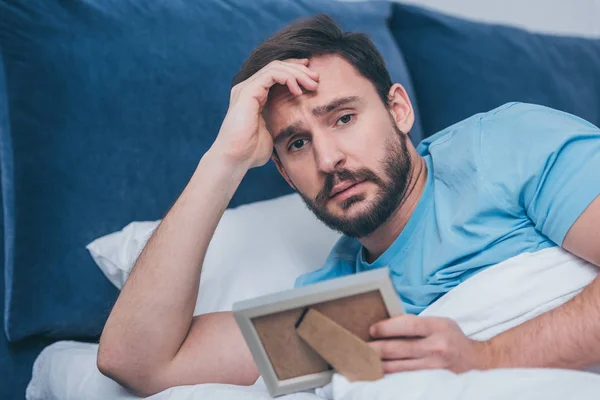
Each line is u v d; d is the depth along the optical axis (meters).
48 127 1.26
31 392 1.25
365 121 1.03
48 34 1.27
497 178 0.98
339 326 0.73
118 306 1.02
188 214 1.03
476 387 0.66
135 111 1.34
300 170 1.06
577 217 0.89
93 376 1.10
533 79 1.85
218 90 1.43
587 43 2.10
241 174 1.07
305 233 1.30
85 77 1.30
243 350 1.03
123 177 1.32
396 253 1.07
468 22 1.87
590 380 0.65
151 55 1.37
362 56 1.07
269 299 0.74
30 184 1.25
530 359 0.81
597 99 2.02
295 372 0.79
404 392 0.69
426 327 0.75
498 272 0.92
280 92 1.06
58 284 1.26
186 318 1.03
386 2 1.80
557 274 0.91
